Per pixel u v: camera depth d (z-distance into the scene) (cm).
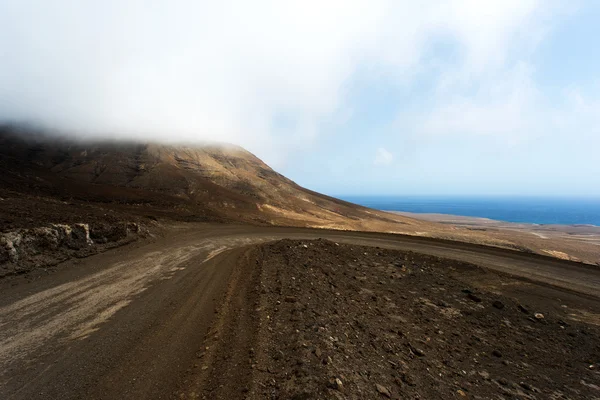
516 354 640
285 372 430
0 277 859
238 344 543
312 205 7438
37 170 4128
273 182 8500
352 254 1473
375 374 460
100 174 5244
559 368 593
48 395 415
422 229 5772
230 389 409
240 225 2891
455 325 762
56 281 914
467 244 2106
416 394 436
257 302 757
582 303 1020
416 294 977
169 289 906
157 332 616
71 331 615
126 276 1019
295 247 1495
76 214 1480
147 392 419
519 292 1104
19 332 602
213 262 1301
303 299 772
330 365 438
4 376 457
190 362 498
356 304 811
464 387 487
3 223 1037
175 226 2392
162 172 5634
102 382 444
